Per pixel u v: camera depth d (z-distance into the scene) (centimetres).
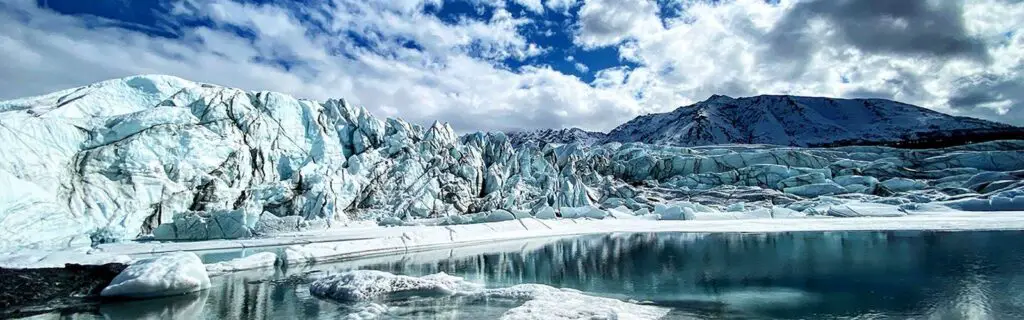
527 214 6025
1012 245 3459
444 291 2227
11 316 1864
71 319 1830
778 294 2152
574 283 2491
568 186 7306
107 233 4366
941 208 6266
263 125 6494
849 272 2633
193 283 2284
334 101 7562
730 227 5531
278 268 3031
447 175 7038
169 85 6262
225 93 6425
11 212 3538
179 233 4647
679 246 4034
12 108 5038
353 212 6122
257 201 5584
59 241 3844
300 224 5091
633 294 2208
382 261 3322
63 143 4775
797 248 3694
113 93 5803
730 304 1984
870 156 9269
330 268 3031
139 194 4938
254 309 1978
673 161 9356
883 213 6144
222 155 5781
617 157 10238
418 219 6056
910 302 1944
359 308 1966
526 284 2330
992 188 7000
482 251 3862
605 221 6031
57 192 4431
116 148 5019
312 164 6550
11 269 2202
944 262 2839
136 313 1916
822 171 8231
